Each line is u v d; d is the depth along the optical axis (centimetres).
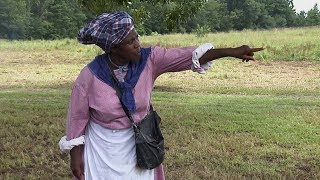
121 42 287
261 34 3394
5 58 2377
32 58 2369
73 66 2017
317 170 597
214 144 708
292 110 966
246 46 290
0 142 739
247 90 1287
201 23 5400
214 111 960
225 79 1533
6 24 5531
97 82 296
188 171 586
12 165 625
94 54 2366
